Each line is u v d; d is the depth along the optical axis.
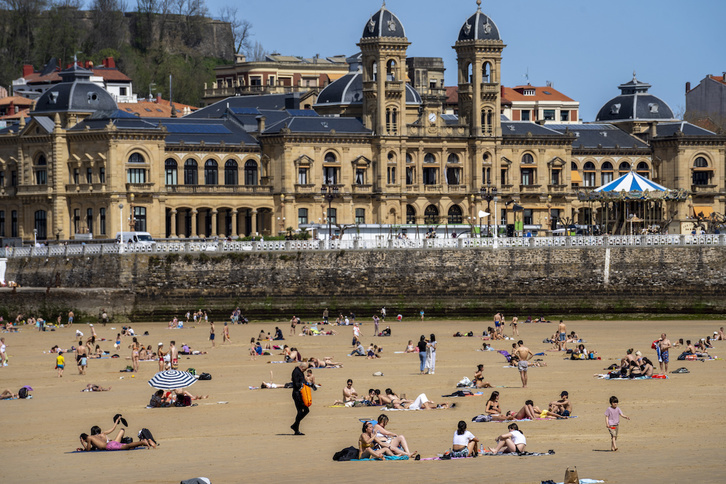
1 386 102.75
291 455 68.88
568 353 118.69
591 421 77.62
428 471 62.97
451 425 77.56
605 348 123.88
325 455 68.62
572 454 66.69
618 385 94.25
